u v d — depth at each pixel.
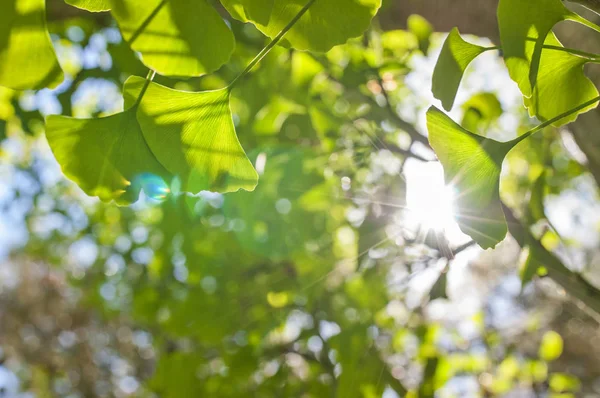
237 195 1.04
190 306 1.15
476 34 0.90
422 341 0.99
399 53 1.01
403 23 0.94
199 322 1.14
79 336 2.92
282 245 1.11
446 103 0.36
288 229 1.09
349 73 0.93
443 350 1.26
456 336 1.36
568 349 2.32
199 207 1.22
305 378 1.14
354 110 0.95
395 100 1.14
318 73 0.95
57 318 2.98
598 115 0.71
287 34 0.35
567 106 0.39
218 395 1.06
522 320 2.35
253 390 1.09
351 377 0.91
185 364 1.07
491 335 1.34
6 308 3.01
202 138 0.36
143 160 0.36
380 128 0.94
